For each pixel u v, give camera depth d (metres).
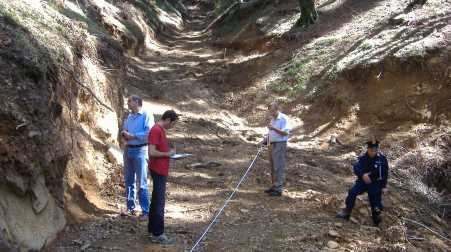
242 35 24.50
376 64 14.20
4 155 5.25
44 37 7.75
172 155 6.32
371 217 8.34
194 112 15.95
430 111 12.57
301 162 11.38
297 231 7.29
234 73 20.44
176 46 29.75
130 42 21.25
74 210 6.83
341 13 20.48
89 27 12.39
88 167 8.09
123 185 8.55
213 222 7.41
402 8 17.52
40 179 5.89
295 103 16.03
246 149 12.43
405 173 11.12
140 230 6.76
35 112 6.02
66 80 7.90
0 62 5.96
